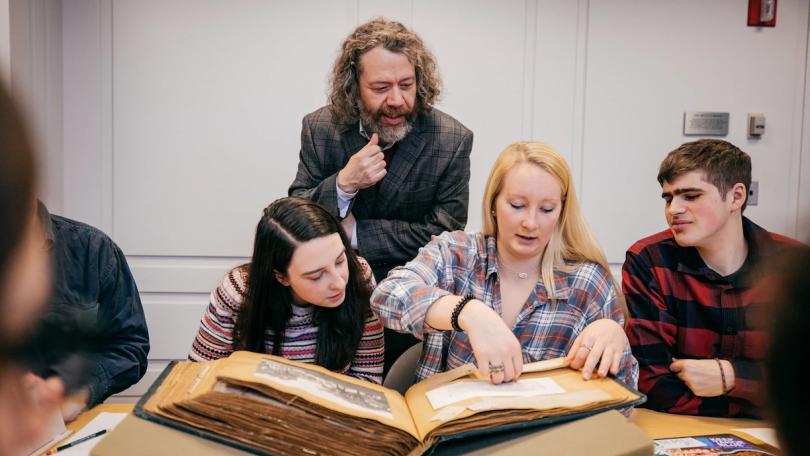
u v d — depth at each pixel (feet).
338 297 3.99
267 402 2.52
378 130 5.59
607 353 3.32
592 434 2.68
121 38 8.22
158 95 8.31
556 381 3.21
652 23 8.56
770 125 8.80
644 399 2.93
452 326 3.40
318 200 5.45
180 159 8.41
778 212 8.87
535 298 4.02
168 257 8.53
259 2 8.26
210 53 8.29
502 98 8.52
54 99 8.00
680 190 4.40
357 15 8.31
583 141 8.64
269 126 8.43
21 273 0.74
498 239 4.13
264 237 3.99
